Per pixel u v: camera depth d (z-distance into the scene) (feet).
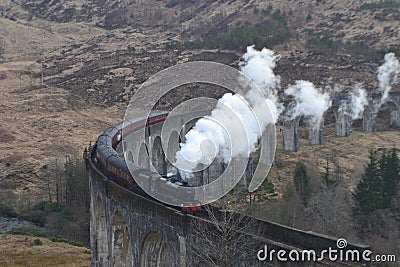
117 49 570.05
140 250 97.50
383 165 169.37
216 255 75.15
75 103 413.80
